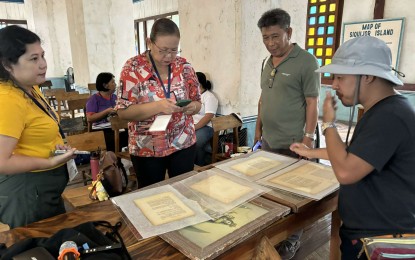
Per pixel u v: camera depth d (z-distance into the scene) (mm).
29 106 1192
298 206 1081
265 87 1963
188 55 3404
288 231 1085
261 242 935
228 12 2799
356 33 5109
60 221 1032
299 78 1776
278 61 1878
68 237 842
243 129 2979
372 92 916
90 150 2404
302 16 3096
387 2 4680
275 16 1704
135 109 1547
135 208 1085
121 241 872
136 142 1675
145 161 1692
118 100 1628
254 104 3039
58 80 8414
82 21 5203
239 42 2768
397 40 4609
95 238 877
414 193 903
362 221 983
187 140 1769
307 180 1302
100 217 1051
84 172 3111
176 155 1745
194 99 1812
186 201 1125
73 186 3123
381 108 877
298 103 1831
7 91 1114
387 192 916
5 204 1264
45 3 7852
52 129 1288
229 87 2994
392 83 912
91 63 5332
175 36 1460
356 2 5082
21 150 1221
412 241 896
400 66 4664
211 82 3188
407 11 4484
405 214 911
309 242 2152
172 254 855
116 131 2922
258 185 1263
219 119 2717
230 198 1148
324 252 2043
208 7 2998
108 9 5320
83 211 1094
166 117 1519
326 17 5523
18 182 1242
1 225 1716
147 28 8250
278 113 1875
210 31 3045
